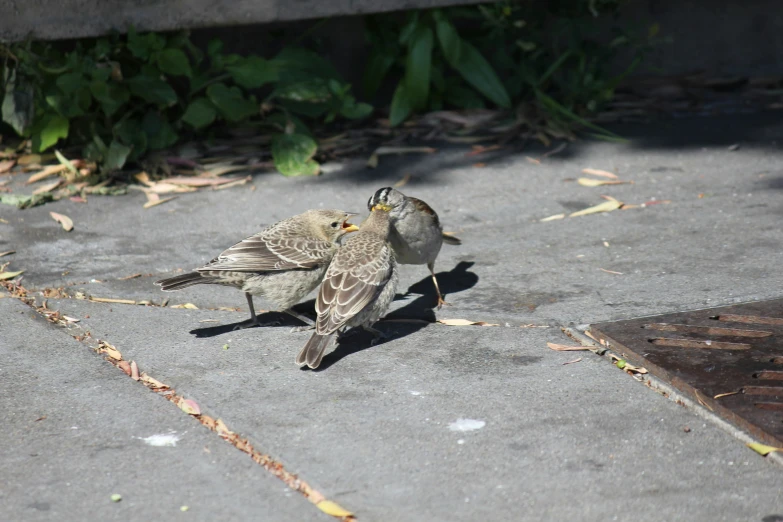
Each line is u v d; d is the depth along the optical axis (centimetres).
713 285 1029
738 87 1873
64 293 1048
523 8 1738
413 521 630
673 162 1493
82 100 1488
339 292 880
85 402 795
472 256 1162
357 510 642
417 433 741
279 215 1309
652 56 1881
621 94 1845
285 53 1683
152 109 1561
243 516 636
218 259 927
